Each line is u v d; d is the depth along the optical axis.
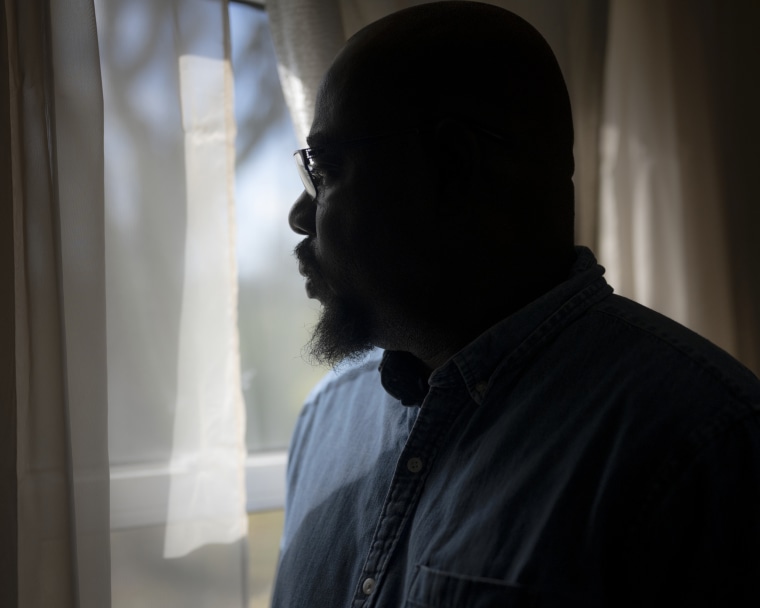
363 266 0.69
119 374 0.93
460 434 0.67
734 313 1.45
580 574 0.54
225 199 0.98
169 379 0.95
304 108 1.03
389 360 0.77
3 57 0.79
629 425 0.57
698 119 1.44
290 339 1.25
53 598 0.77
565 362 0.65
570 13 1.31
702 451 0.54
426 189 0.67
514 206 0.67
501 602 0.55
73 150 0.82
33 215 0.80
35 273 0.80
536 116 0.68
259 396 1.23
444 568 0.59
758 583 0.52
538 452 0.60
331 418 0.91
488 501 0.60
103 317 0.83
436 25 0.69
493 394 0.67
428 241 0.68
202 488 0.95
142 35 0.95
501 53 0.68
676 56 1.42
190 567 0.94
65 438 0.79
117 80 0.94
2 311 0.78
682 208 1.41
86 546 0.80
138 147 0.95
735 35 1.49
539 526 0.56
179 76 0.96
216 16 0.98
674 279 1.41
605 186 1.36
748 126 1.49
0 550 0.76
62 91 0.82
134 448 0.94
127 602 0.92
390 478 0.74
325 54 1.04
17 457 0.78
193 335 0.96
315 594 0.74
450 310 0.69
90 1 0.84
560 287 0.69
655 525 0.54
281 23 1.06
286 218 1.25
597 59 1.34
